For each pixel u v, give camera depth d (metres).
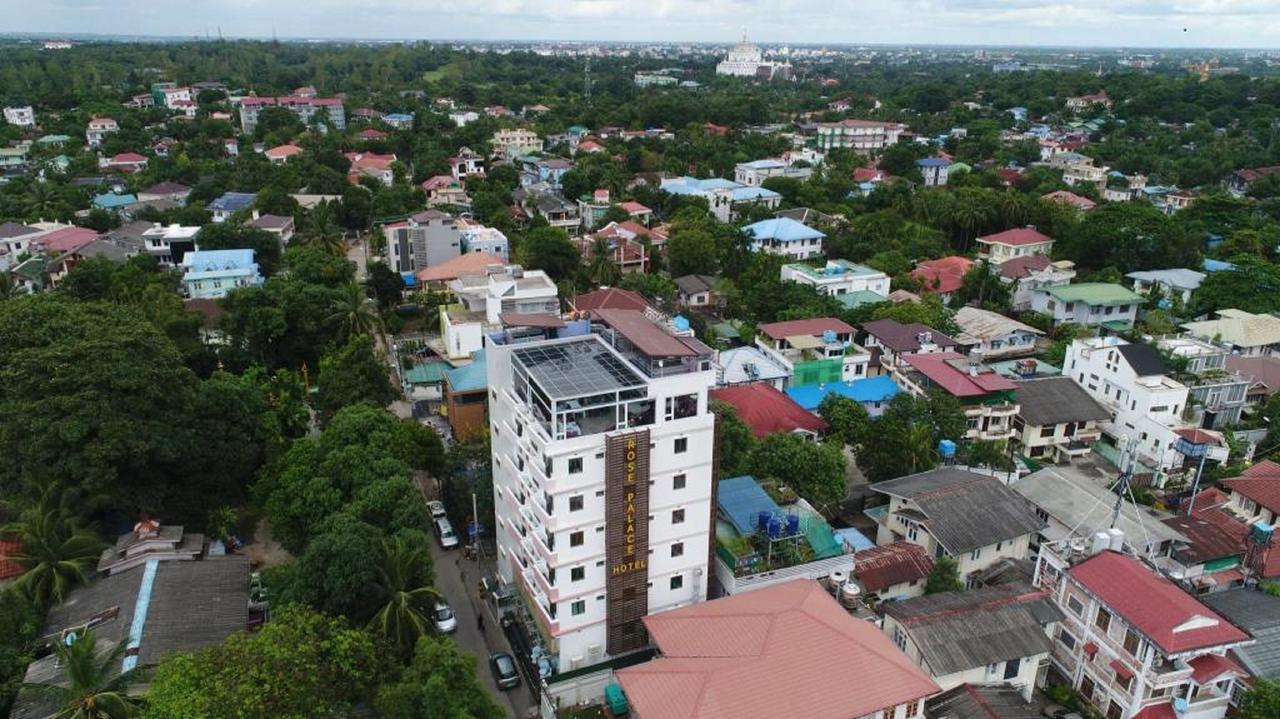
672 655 47.69
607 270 131.12
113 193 168.62
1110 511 66.00
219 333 106.94
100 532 63.25
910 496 65.00
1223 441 79.88
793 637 46.62
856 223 157.75
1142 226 137.88
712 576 58.59
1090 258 141.12
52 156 193.12
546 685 52.47
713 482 55.56
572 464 50.50
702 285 129.25
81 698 43.25
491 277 100.75
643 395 51.81
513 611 60.66
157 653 49.88
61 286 107.38
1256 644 53.16
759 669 44.69
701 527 56.06
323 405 85.00
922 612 51.91
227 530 66.94
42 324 71.06
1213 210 157.50
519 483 57.06
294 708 41.91
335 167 196.62
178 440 66.31
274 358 102.69
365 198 171.00
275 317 99.62
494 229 147.75
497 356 58.84
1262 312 113.44
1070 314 119.44
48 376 64.06
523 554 58.81
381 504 60.88
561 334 62.28
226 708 40.56
